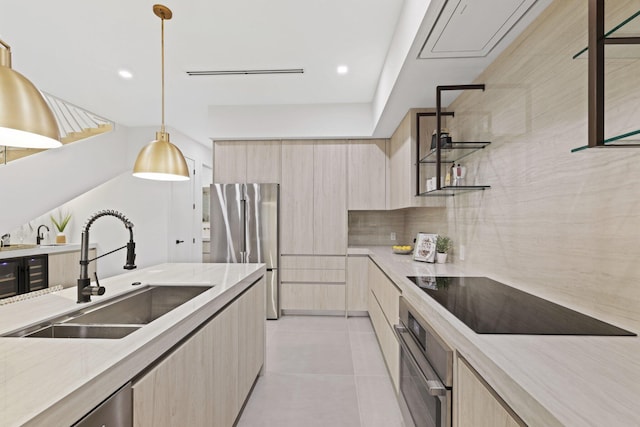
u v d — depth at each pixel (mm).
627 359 893
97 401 840
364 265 4371
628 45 1027
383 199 4391
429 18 1631
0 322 1271
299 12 2359
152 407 1087
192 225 6223
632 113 1096
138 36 2682
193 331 1475
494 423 892
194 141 6312
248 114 4391
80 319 1478
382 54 2975
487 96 2193
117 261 5285
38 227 4848
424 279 2047
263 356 2775
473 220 2393
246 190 4355
